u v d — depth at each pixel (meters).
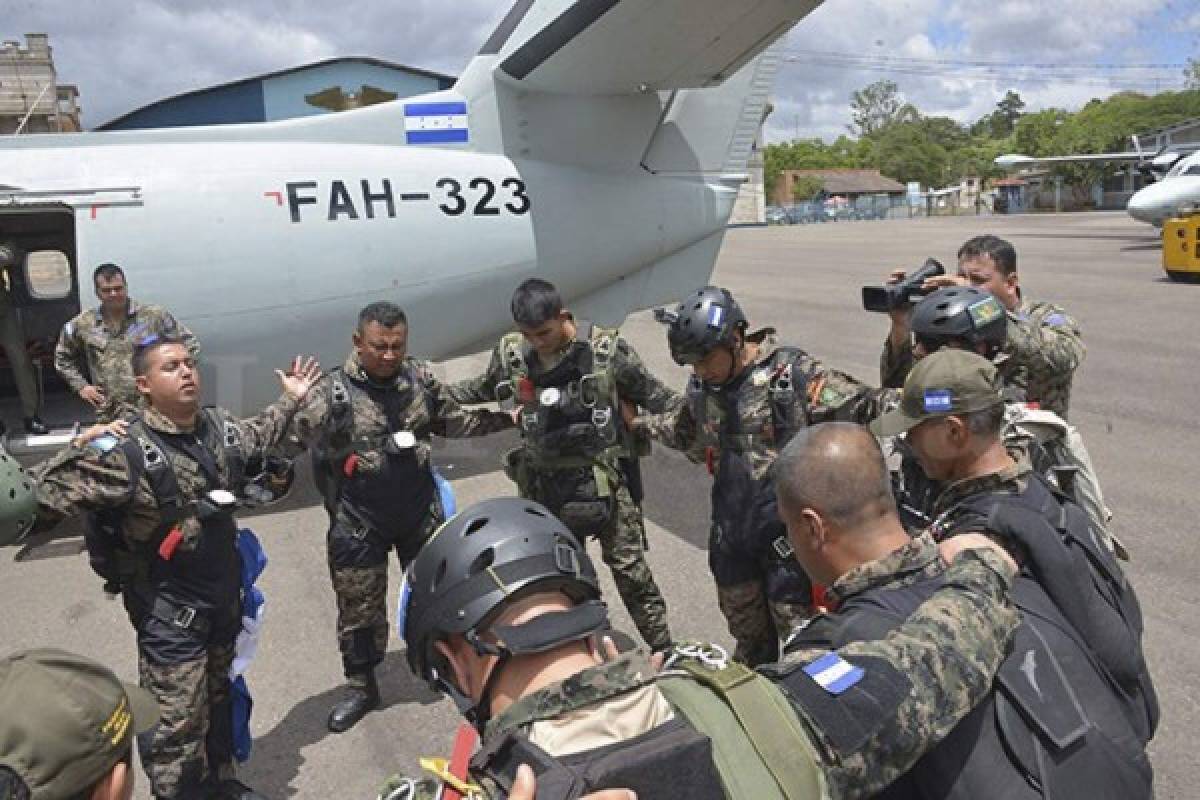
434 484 3.78
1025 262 20.22
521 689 1.21
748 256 26.31
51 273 8.27
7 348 6.57
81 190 5.62
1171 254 15.65
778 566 3.04
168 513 2.76
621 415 3.75
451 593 1.26
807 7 5.17
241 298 5.93
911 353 3.29
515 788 1.03
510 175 6.61
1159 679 3.65
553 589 1.28
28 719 1.18
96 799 1.25
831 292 17.08
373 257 6.21
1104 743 1.49
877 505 1.68
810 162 91.12
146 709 1.43
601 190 6.92
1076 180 60.50
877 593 1.64
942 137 111.88
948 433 1.95
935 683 1.36
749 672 1.31
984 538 1.77
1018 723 1.46
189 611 2.85
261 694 4.00
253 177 5.94
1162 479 6.03
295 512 6.36
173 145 5.98
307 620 4.71
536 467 3.71
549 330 3.51
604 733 1.14
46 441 6.37
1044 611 1.65
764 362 3.05
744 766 1.18
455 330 6.71
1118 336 11.11
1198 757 3.16
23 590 5.21
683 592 4.79
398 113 6.47
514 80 6.47
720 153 7.46
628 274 7.32
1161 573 4.60
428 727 3.70
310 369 3.64
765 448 3.01
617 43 5.73
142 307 5.78
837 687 1.30
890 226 43.09
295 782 3.37
